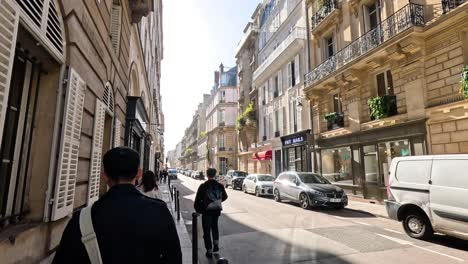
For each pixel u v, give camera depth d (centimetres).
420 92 1170
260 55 3106
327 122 1808
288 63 2370
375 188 1395
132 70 1111
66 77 356
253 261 546
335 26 1759
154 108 2998
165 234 158
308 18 2069
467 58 1023
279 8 2639
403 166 753
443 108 1074
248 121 3128
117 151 177
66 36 357
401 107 1278
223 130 5084
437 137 1102
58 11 332
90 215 152
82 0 409
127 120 965
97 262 140
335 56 1686
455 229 606
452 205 615
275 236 736
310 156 1964
